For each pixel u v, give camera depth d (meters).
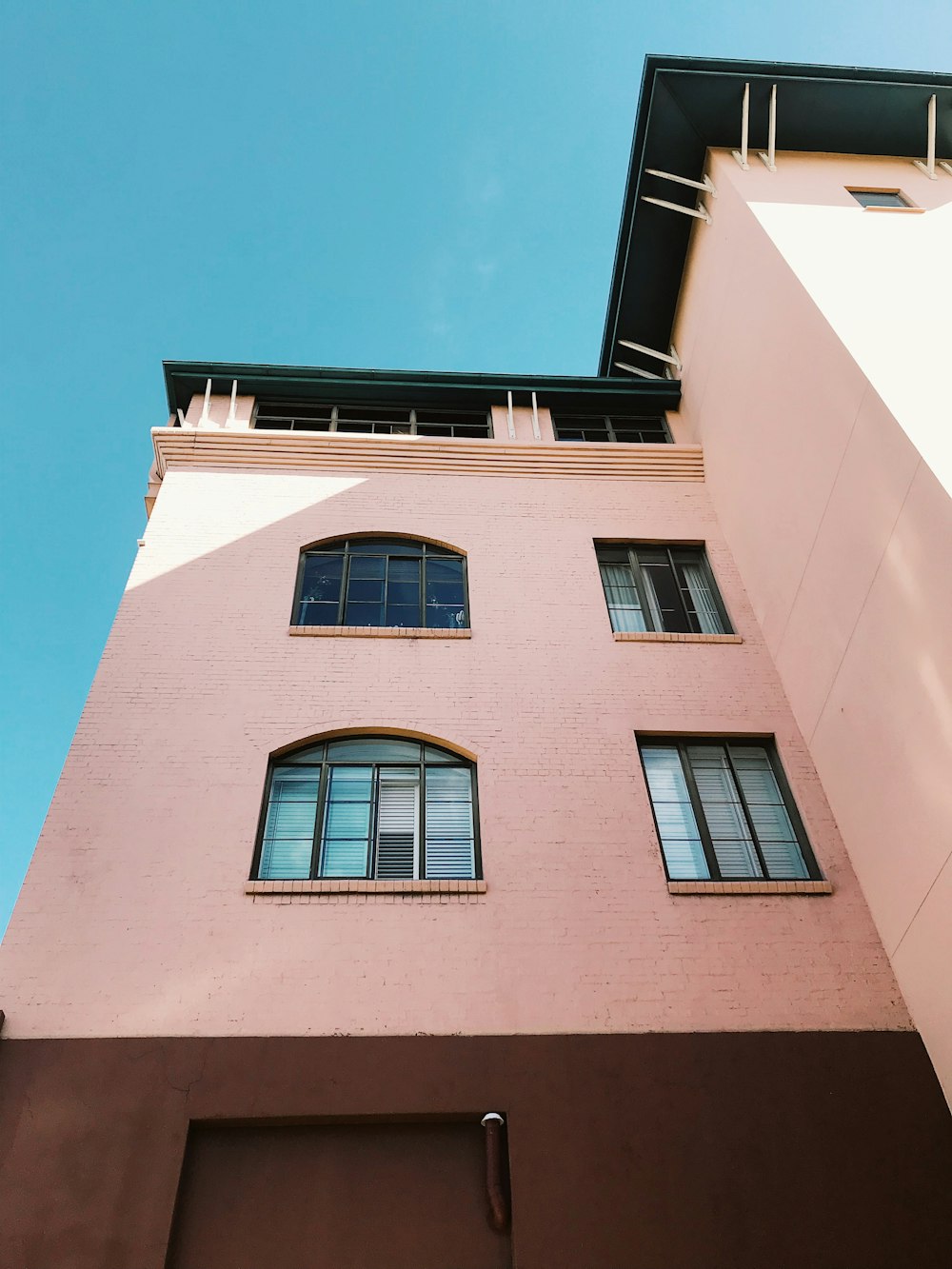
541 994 8.91
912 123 16.33
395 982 8.87
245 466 15.02
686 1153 8.02
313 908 9.35
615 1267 7.39
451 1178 7.90
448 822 10.56
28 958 8.75
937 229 13.33
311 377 16.97
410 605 13.27
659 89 15.82
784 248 13.06
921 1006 8.94
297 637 12.16
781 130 16.41
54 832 9.71
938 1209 7.83
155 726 10.87
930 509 9.04
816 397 11.60
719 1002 9.00
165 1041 8.30
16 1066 8.05
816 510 11.54
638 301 18.12
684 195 17.08
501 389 17.31
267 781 10.67
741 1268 7.45
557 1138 8.02
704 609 13.74
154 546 13.33
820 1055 8.71
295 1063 8.27
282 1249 7.42
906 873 9.36
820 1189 7.89
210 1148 7.92
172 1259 7.29
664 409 17.81
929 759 9.11
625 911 9.64
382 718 11.29
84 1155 7.62
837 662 10.91
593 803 10.64
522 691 11.79
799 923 9.70
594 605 13.16
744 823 10.99
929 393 9.95
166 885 9.41
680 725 11.66
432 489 15.05
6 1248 7.12
